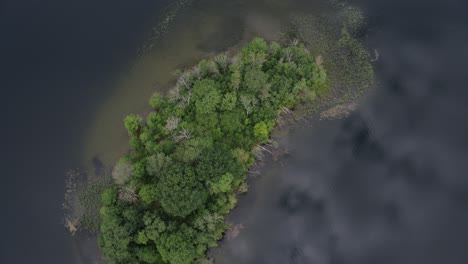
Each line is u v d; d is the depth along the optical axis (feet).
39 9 449.48
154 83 414.82
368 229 364.38
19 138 413.39
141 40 431.84
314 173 381.19
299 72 385.09
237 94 378.73
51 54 435.94
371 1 425.28
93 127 409.28
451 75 399.24
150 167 353.72
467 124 385.09
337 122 391.04
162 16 437.17
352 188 375.66
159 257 347.97
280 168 383.45
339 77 400.47
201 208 353.92
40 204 393.09
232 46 418.92
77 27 442.91
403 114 390.42
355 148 384.88
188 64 417.49
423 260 354.95
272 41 415.85
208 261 361.10
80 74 427.33
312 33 416.05
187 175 338.54
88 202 386.11
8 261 381.40
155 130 382.01
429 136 384.06
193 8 435.12
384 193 371.97
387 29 415.03
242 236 369.71
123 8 444.96
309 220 369.91
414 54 406.21
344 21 418.72
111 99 416.05
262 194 378.94
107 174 391.86
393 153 381.60
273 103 382.01
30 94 425.69
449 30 411.34
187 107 382.42
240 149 367.04
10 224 391.04
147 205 360.07
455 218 362.33
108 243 336.70
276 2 429.38
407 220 364.38
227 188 348.38
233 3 432.66
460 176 372.58
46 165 403.54
